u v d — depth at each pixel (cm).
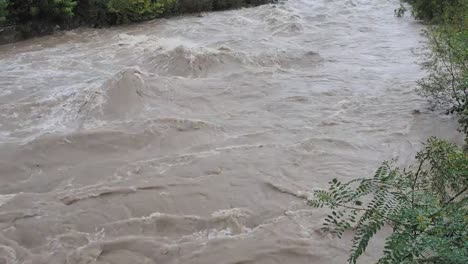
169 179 611
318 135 733
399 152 689
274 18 1486
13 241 504
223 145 702
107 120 761
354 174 629
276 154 675
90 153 677
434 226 317
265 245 496
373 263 464
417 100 857
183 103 824
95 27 1445
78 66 1058
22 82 950
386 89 917
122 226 529
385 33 1362
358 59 1116
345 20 1522
